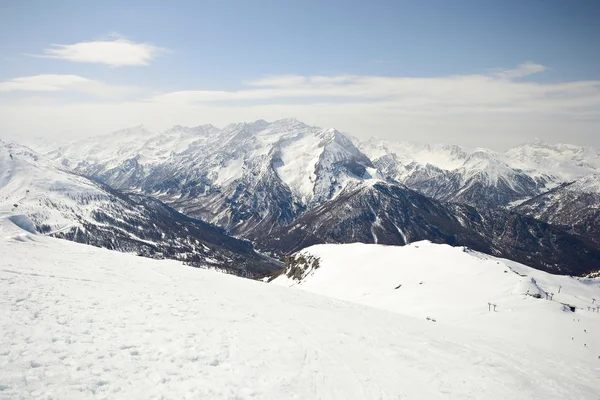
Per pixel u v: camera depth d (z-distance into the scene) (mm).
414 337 32844
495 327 48469
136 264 46281
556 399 24750
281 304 37062
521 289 61656
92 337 19797
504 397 23625
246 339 24516
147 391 15945
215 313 28922
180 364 18938
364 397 20359
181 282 39625
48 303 23344
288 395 18594
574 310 55125
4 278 26766
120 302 26844
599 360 37562
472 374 26359
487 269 74875
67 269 34875
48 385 14758
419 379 24031
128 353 18875
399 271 86875
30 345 17359
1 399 13219
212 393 16906
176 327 23844
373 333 31891
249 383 18734
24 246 43375
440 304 62281
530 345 37781
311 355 24281
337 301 45000
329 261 115500
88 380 15688
